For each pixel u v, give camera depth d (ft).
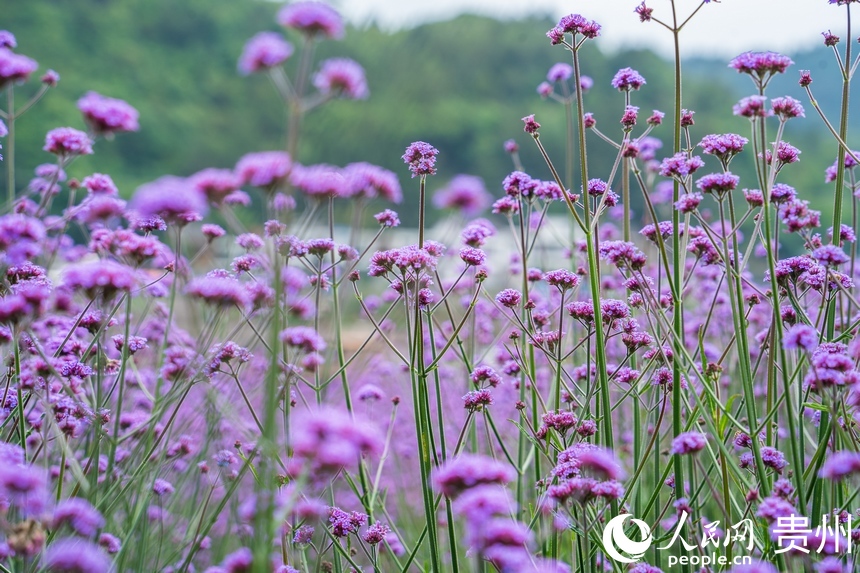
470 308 11.82
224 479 13.44
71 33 115.14
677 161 11.62
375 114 102.63
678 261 12.07
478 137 107.86
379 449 7.93
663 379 12.39
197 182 8.57
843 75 12.87
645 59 105.81
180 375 10.62
